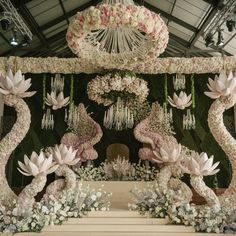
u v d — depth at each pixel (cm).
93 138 1024
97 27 514
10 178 1178
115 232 591
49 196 651
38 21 1102
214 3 912
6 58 737
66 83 1274
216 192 862
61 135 1250
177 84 838
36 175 639
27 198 632
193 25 1106
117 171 947
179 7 1051
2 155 690
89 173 949
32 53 1250
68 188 691
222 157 1226
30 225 587
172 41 1251
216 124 680
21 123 704
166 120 1028
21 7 972
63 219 617
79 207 644
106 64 632
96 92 762
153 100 1270
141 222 625
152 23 516
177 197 655
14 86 686
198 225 598
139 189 778
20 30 1005
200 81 1288
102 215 652
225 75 670
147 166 980
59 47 1278
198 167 630
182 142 1248
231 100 671
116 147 1177
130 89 746
